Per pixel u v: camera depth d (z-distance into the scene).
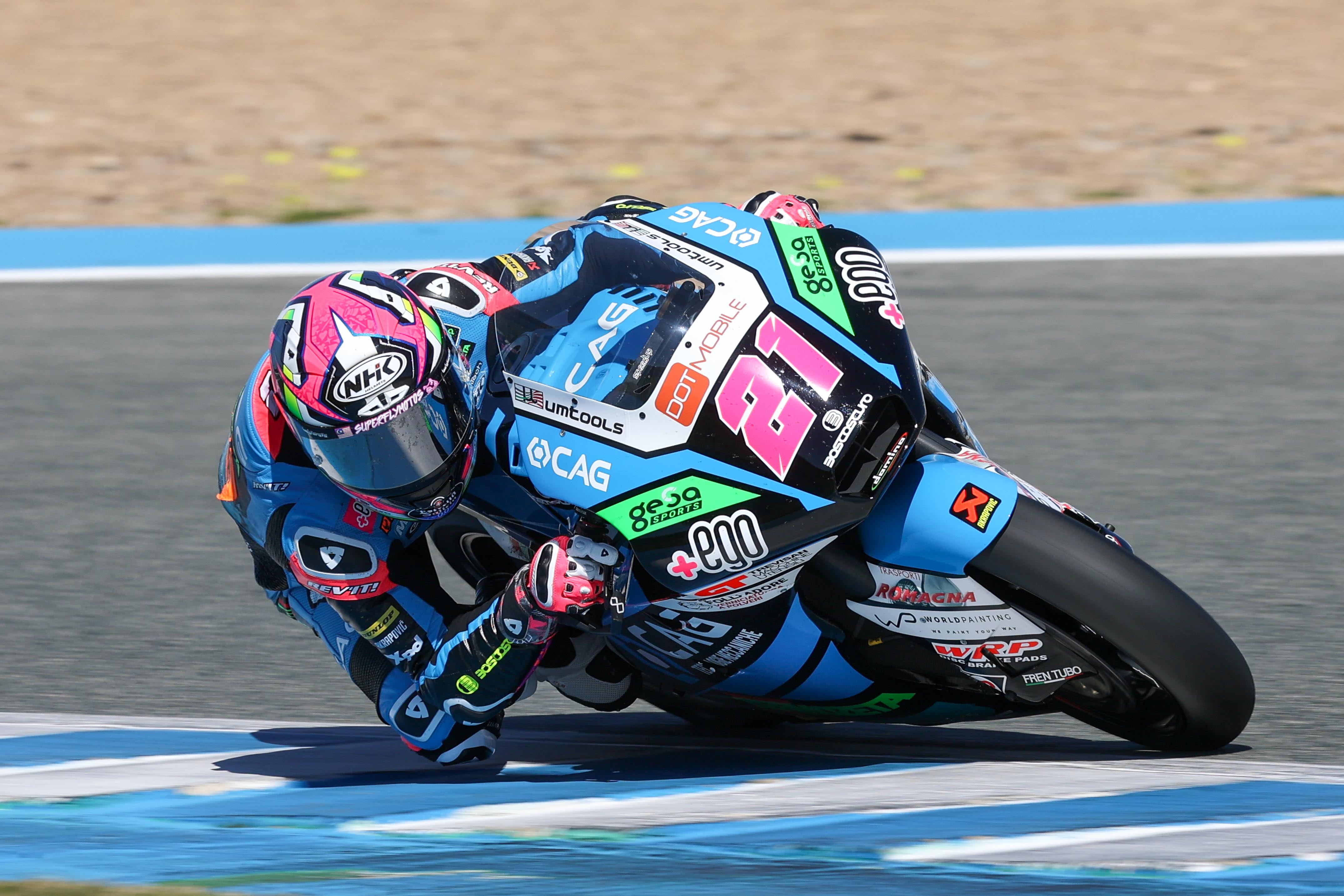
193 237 34.47
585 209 35.50
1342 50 47.00
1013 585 11.27
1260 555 17.81
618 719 14.62
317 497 11.27
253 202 37.16
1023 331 26.66
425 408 10.37
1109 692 11.78
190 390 25.62
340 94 46.72
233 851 9.28
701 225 11.98
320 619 12.51
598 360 11.20
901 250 31.53
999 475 11.58
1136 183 35.81
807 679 12.30
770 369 10.91
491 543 12.98
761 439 10.76
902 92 44.47
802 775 11.78
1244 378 24.12
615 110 43.75
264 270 31.88
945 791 10.77
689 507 10.76
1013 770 11.54
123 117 44.91
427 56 51.19
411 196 37.06
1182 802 10.23
